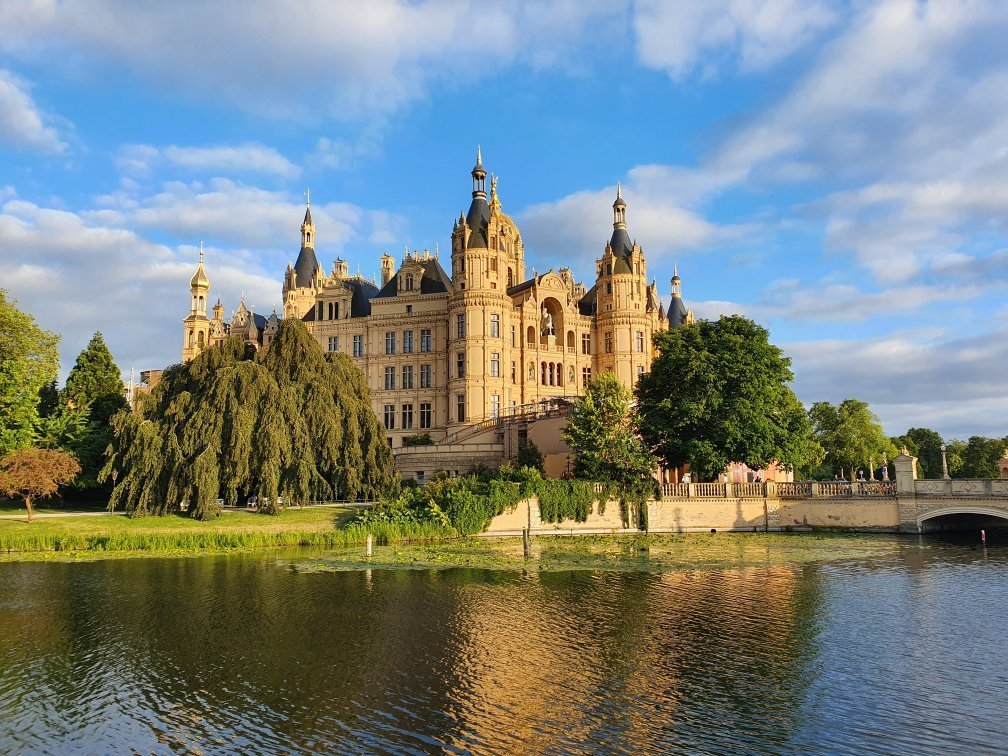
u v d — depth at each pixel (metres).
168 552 45.19
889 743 16.62
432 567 39.50
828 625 26.69
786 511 58.28
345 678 21.22
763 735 17.11
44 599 31.70
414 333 89.56
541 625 27.00
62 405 67.62
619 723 17.83
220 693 20.09
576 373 92.75
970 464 117.31
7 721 18.34
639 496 57.00
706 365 57.09
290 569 38.97
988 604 29.86
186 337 119.56
